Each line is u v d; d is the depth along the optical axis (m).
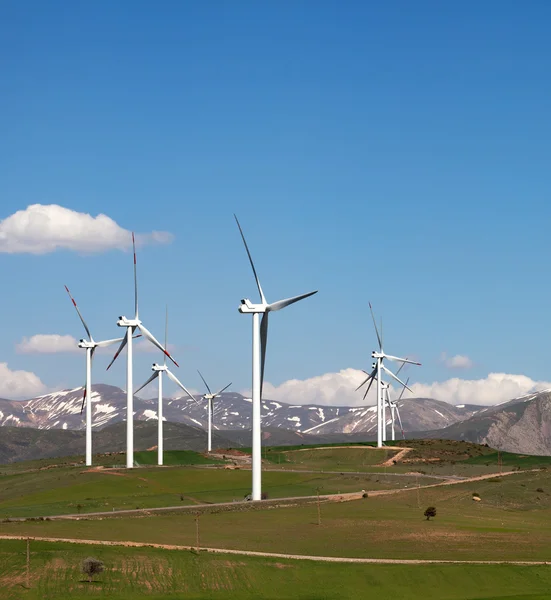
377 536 134.62
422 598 101.38
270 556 115.88
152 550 113.81
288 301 168.00
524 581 107.75
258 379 173.62
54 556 106.31
